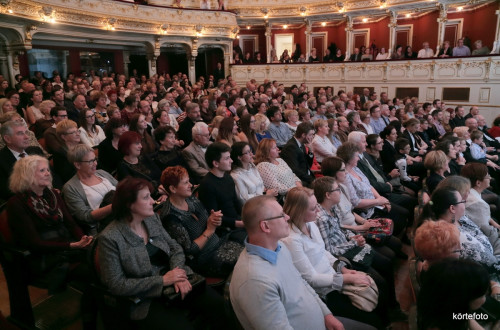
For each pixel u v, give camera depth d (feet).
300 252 7.20
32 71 37.93
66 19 33.73
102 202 9.02
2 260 7.77
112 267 6.33
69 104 21.56
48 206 8.00
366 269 8.30
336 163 10.63
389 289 9.06
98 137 15.37
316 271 7.43
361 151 13.83
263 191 11.30
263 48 55.62
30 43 32.22
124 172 11.01
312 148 16.26
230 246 8.53
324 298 7.28
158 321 6.28
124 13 39.40
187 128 16.87
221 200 9.64
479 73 36.91
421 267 6.61
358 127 20.24
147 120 17.62
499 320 6.10
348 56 48.26
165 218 8.08
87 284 7.57
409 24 46.73
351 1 45.42
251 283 5.21
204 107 22.34
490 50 39.37
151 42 44.06
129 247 6.56
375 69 43.80
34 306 8.84
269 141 12.29
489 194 12.96
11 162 10.31
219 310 6.97
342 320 6.63
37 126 16.02
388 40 47.85
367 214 11.57
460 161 15.74
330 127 17.19
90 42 39.91
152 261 7.16
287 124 19.42
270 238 5.62
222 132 14.37
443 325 4.39
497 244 9.62
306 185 13.51
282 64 49.49
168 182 8.00
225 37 49.08
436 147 14.44
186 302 6.66
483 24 40.22
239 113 19.02
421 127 22.04
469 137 18.37
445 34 44.16
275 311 5.16
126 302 6.31
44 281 7.57
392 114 26.20
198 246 8.02
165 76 43.75
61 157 11.59
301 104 25.25
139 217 6.76
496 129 22.80
